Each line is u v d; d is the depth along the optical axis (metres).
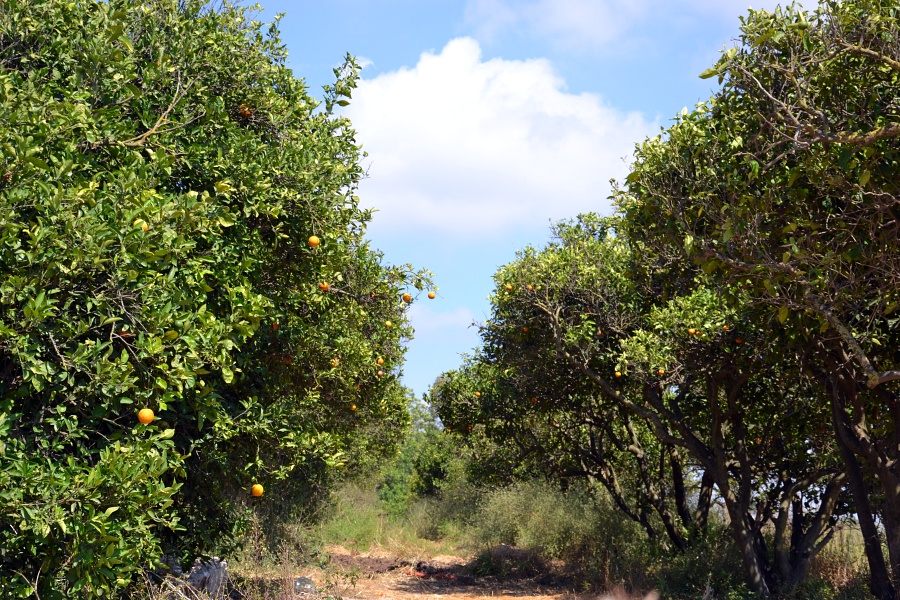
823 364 8.15
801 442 11.26
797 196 6.15
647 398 10.89
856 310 6.39
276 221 6.19
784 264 5.63
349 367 8.95
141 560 5.12
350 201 6.81
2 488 3.57
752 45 5.89
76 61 5.11
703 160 6.52
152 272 4.21
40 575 3.94
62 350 4.09
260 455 6.92
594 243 11.71
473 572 16.17
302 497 12.56
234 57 6.20
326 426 10.65
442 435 27.59
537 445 15.48
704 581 11.22
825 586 10.10
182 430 5.66
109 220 4.19
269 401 7.15
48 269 3.87
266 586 8.27
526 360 12.12
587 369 10.92
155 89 5.64
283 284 6.78
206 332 4.71
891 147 5.67
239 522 6.58
